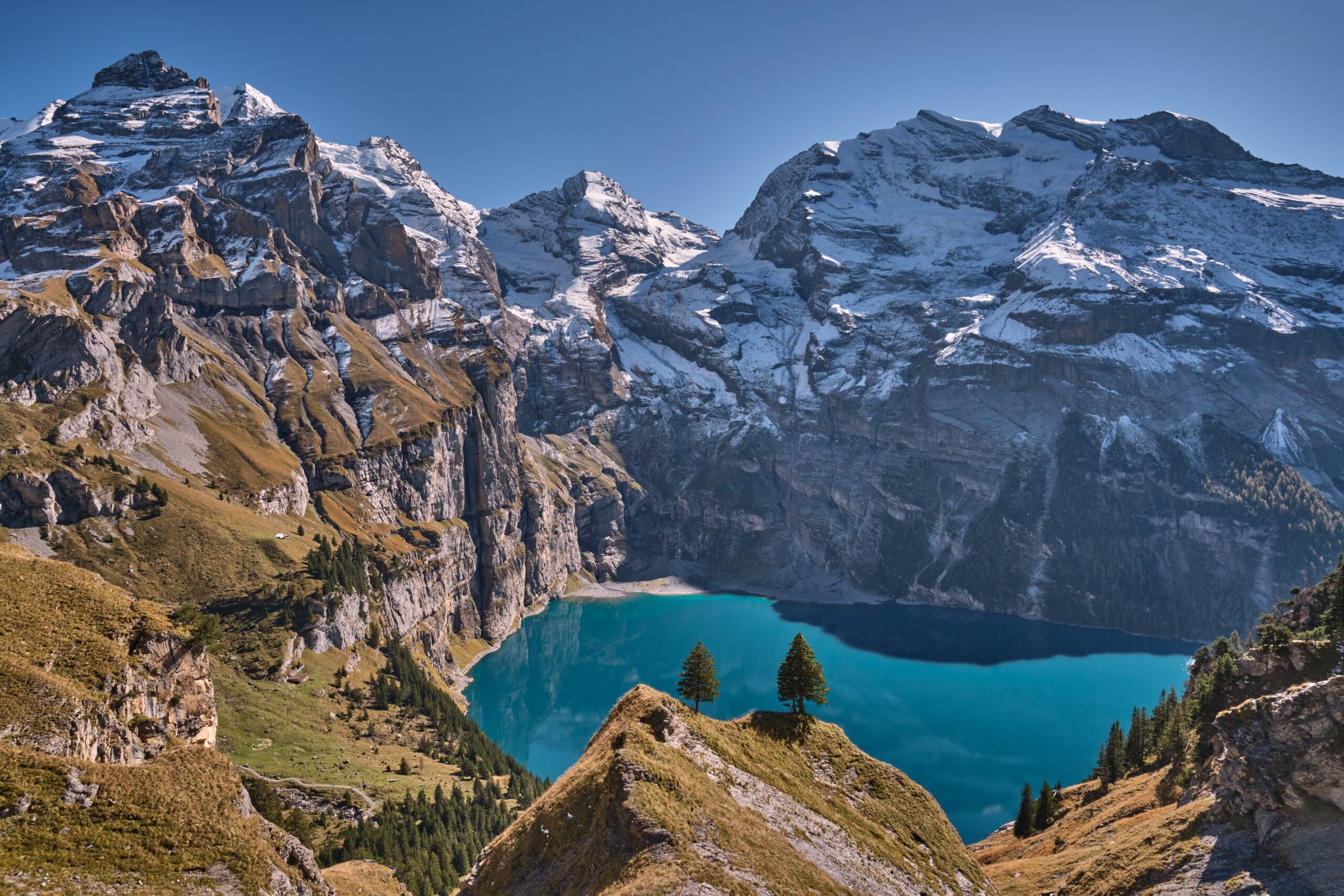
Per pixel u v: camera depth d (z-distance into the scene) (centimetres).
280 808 12400
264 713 15612
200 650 8019
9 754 5750
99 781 5984
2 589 7406
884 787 8944
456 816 13412
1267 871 7931
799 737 9094
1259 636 11150
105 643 7194
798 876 6575
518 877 7112
